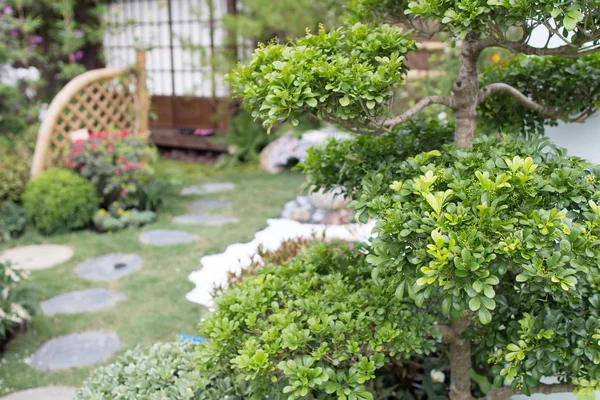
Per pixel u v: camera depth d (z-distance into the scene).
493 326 1.67
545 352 1.42
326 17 5.70
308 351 1.51
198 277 3.67
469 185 1.34
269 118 1.35
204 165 7.40
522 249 1.17
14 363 2.71
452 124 1.93
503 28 1.32
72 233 4.69
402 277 1.31
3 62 6.50
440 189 1.40
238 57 7.02
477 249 1.15
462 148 1.55
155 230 4.65
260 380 1.50
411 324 1.61
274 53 1.50
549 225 1.18
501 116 2.03
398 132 1.88
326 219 4.70
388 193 1.53
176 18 8.06
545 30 1.89
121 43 8.71
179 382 1.82
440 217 1.22
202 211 5.18
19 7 6.77
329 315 1.62
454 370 1.88
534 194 1.28
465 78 1.61
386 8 1.78
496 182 1.23
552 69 1.85
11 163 4.98
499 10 1.29
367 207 1.39
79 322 3.10
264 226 4.65
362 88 1.36
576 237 1.18
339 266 1.90
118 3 8.55
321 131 6.59
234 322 1.60
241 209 5.20
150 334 2.95
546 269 1.17
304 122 6.71
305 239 2.88
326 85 1.36
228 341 1.56
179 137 8.02
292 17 5.94
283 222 4.76
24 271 2.92
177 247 4.23
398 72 1.41
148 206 5.12
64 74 7.38
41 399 2.43
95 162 4.87
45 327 3.05
